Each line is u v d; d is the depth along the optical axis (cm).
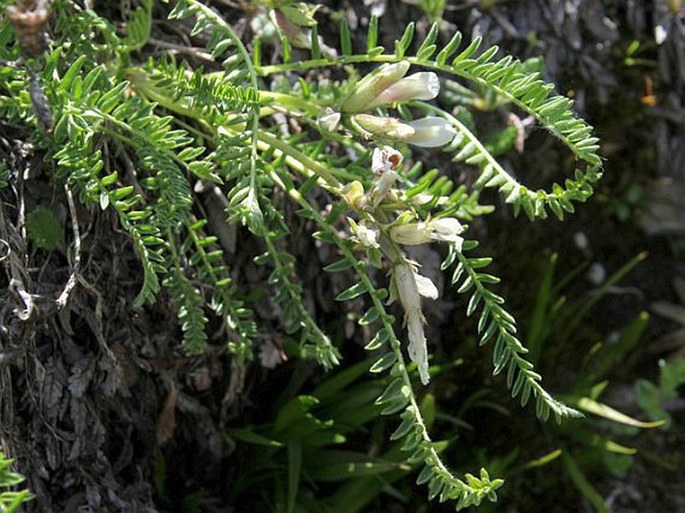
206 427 34
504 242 43
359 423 37
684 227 46
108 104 26
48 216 29
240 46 27
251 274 35
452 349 42
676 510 46
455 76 39
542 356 45
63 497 30
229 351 34
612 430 46
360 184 26
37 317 28
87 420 30
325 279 36
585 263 45
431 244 38
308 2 37
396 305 38
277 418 36
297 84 33
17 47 26
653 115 44
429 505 41
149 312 32
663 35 43
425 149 38
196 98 27
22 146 29
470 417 43
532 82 27
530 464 42
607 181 45
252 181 25
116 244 31
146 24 29
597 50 42
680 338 47
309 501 36
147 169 30
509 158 42
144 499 32
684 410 48
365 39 38
